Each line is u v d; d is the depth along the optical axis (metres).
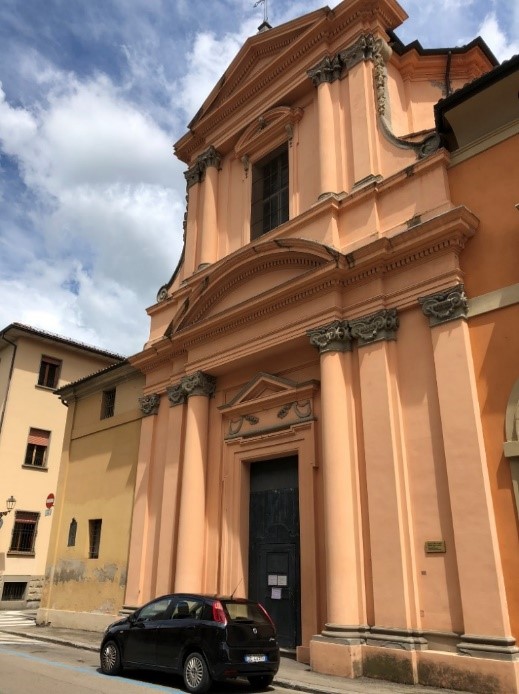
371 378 10.05
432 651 8.12
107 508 15.88
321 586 10.12
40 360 26.41
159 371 15.44
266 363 12.62
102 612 14.65
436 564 8.57
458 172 10.33
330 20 13.41
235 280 13.26
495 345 8.96
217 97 16.28
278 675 8.57
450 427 8.87
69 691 7.36
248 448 12.38
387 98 12.34
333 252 10.77
